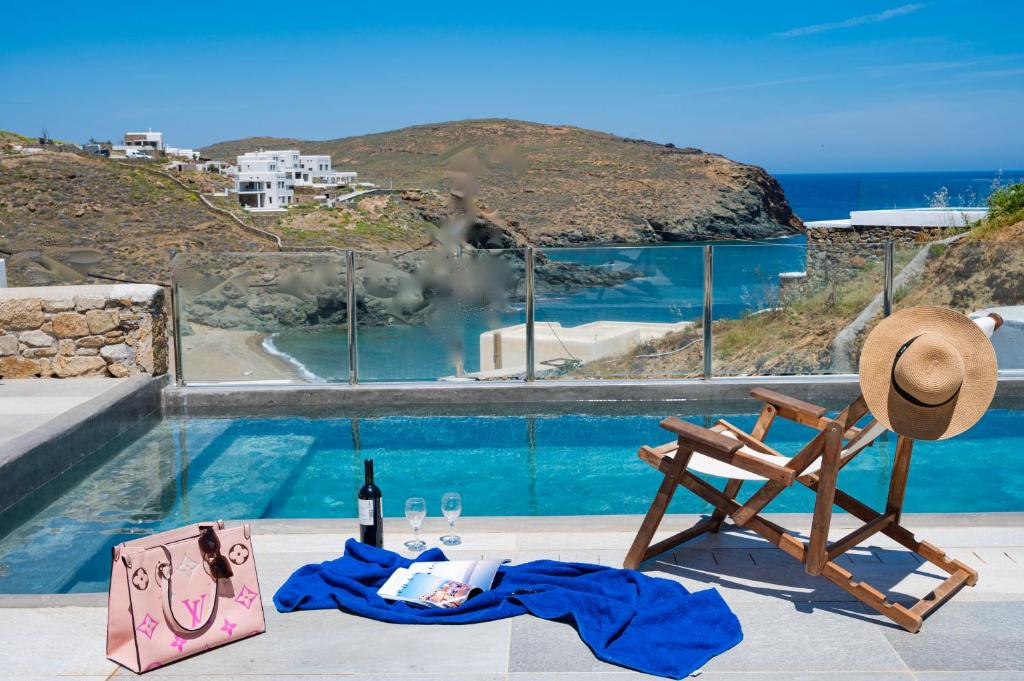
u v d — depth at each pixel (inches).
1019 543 156.6
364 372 312.7
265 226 2928.2
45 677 115.6
